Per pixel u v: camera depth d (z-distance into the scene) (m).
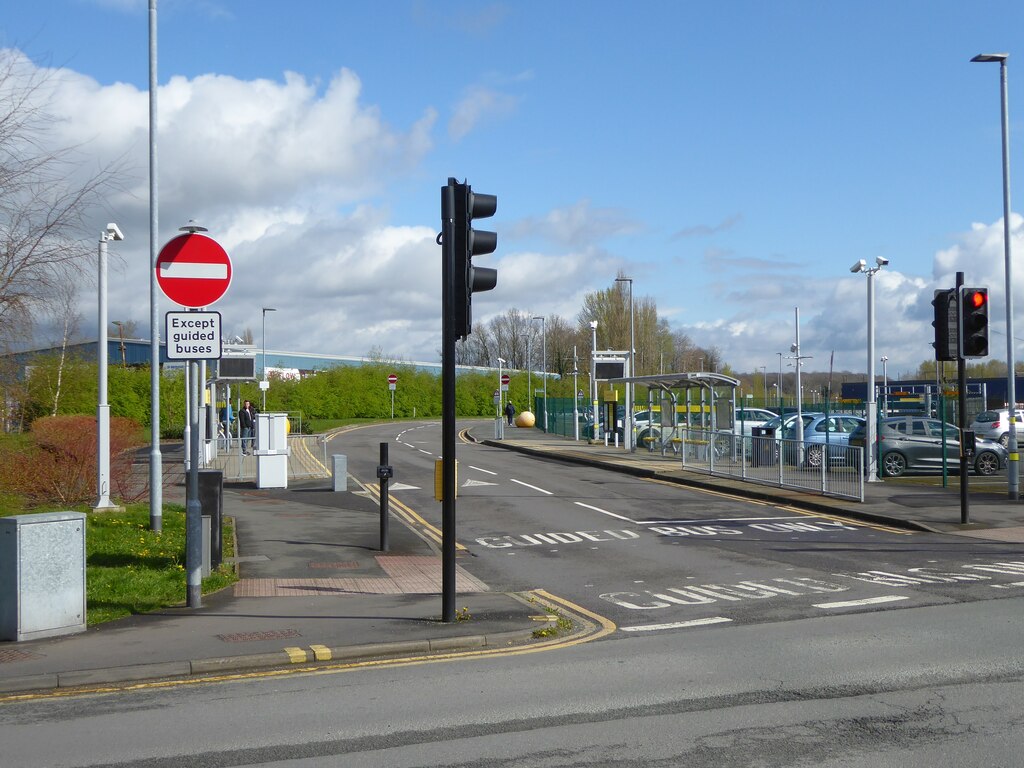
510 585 13.27
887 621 10.07
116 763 6.05
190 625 10.17
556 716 6.93
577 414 49.50
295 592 12.37
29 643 9.36
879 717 6.70
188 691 7.90
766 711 6.92
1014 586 11.98
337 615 10.74
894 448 26.94
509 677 8.17
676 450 35.59
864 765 5.73
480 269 10.36
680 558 15.18
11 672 8.23
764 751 6.03
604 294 83.25
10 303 14.73
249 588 12.63
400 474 30.97
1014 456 21.17
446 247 10.13
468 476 30.11
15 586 9.41
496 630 9.89
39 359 18.03
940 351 18.08
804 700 7.19
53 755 6.22
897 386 58.78
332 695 7.68
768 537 17.20
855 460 21.09
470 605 11.36
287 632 9.80
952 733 6.31
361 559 15.34
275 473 26.52
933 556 14.66
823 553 15.22
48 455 19.45
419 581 13.38
